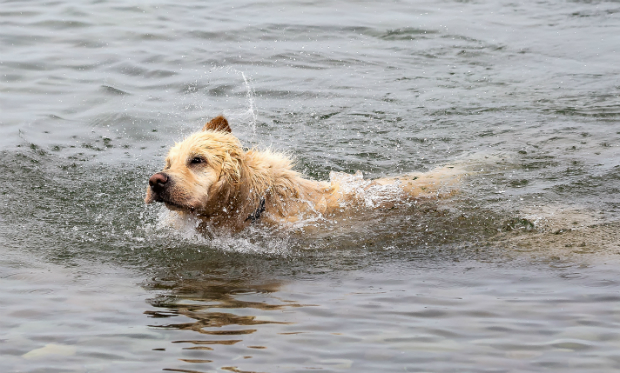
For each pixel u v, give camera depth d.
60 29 21.95
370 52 21.67
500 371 6.15
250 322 7.28
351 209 11.49
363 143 15.04
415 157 14.25
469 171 13.20
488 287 8.30
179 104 17.30
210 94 18.02
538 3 27.22
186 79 18.84
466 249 9.86
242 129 15.70
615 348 6.54
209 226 10.95
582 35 23.28
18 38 20.98
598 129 15.44
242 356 6.45
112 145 15.07
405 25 24.08
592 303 7.67
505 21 24.92
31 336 6.91
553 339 6.77
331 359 6.38
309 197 11.51
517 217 10.94
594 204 11.39
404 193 12.10
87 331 7.04
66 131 15.62
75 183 12.88
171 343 6.74
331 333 6.96
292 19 24.22
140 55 20.36
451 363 6.30
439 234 10.50
